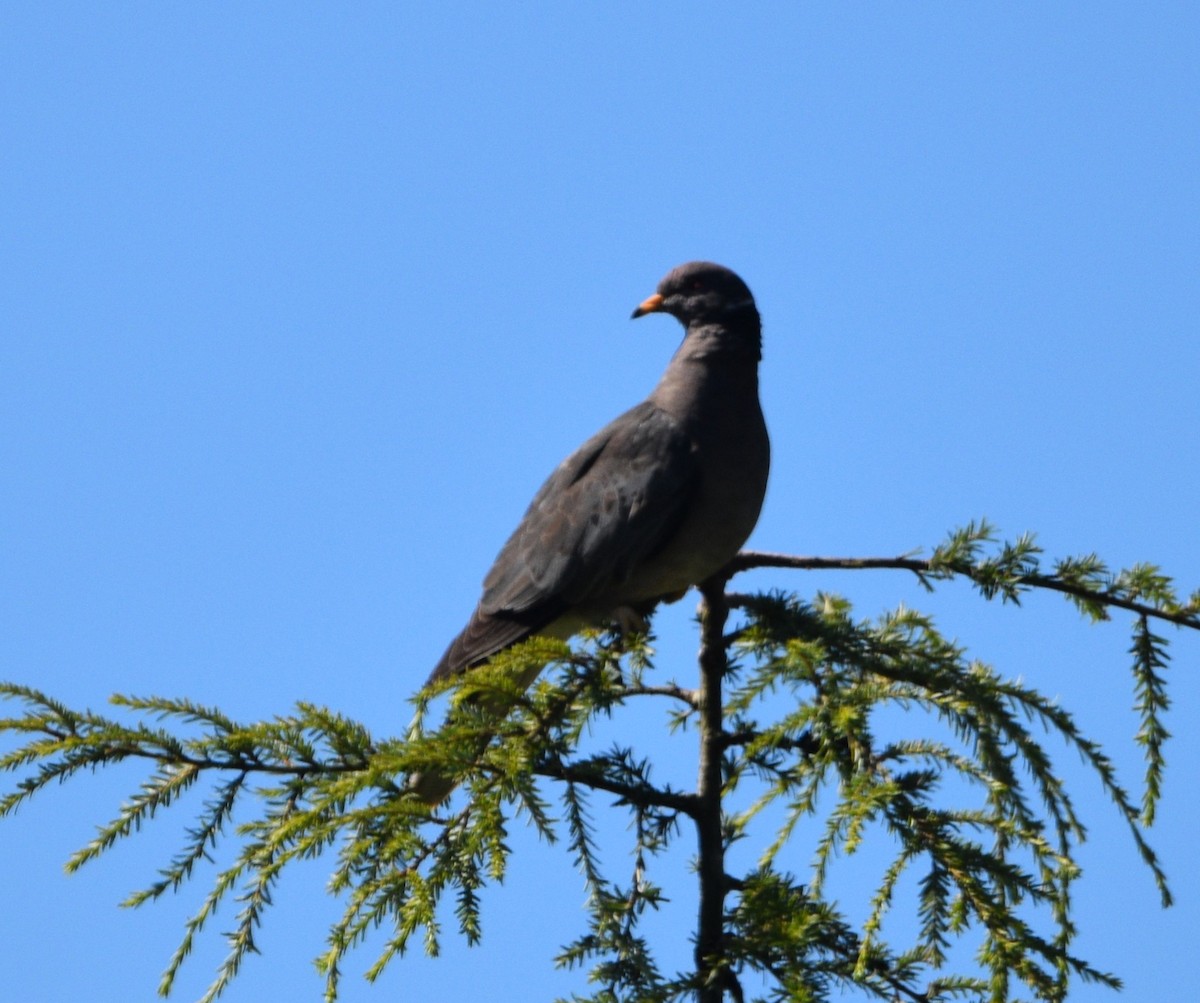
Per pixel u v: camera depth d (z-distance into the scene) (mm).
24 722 8758
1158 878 9883
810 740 9508
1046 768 9508
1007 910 8359
